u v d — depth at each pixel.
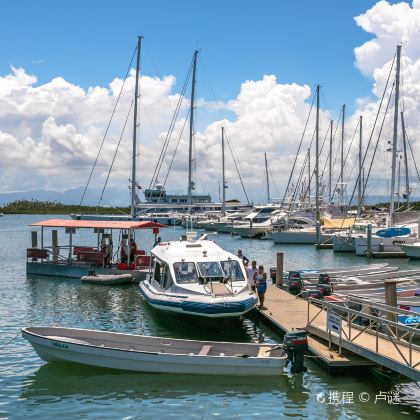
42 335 16.81
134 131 69.12
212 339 19.64
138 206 72.44
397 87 50.44
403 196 61.72
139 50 67.56
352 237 52.22
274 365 14.87
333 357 15.55
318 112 66.19
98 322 22.20
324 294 25.16
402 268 41.47
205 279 20.78
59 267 34.75
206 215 100.44
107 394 14.02
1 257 48.25
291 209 77.88
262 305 22.66
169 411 12.99
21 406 13.28
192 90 73.69
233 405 13.32
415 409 13.16
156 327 21.31
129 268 32.84
